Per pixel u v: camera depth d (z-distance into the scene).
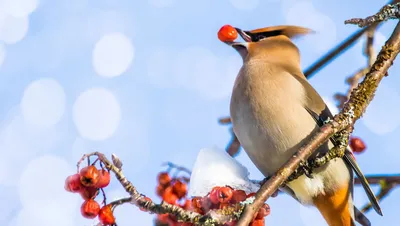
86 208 6.09
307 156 6.04
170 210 5.82
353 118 6.26
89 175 6.00
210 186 6.54
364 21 6.34
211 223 5.80
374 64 6.38
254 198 5.78
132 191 5.93
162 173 6.54
